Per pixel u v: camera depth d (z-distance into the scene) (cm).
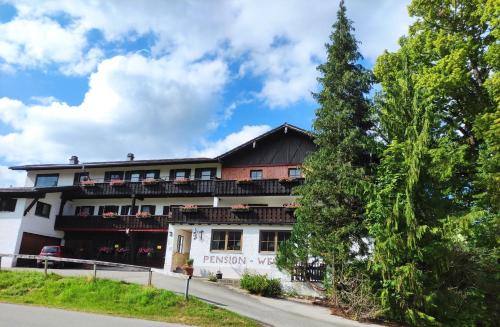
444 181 1898
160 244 3591
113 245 3738
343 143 2156
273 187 3192
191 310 1581
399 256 1673
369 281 1816
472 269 1675
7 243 3369
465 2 2189
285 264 2253
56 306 1566
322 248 2048
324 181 2114
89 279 1808
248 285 2217
